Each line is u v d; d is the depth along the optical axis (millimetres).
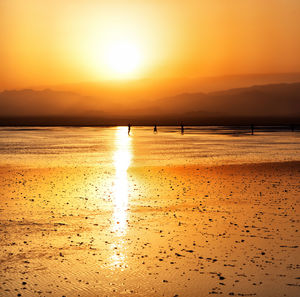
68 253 13180
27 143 63562
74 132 107438
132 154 46625
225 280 11023
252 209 19156
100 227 16219
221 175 29938
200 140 73750
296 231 15430
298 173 30797
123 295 10219
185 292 10352
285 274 11375
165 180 27766
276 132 106312
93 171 32125
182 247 13727
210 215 18094
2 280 11055
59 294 10250
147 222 16969
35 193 23062
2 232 15414
